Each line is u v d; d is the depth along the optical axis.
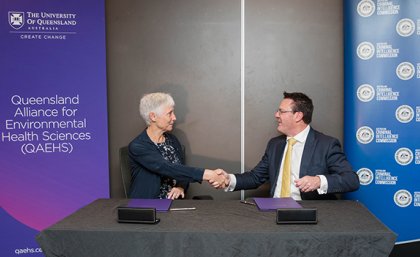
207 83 3.13
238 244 1.56
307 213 1.65
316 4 3.08
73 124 2.96
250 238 1.55
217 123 3.14
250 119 3.14
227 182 2.57
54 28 2.91
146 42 3.10
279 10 3.08
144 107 2.51
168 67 3.12
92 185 3.00
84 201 3.00
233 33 3.10
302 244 1.55
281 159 2.54
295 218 1.66
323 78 3.11
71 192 2.99
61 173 2.97
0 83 2.88
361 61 2.86
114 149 3.14
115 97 3.13
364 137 2.90
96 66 2.96
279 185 2.50
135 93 3.13
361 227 1.62
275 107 3.13
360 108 2.89
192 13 3.09
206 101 3.13
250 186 2.63
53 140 2.95
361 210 1.89
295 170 2.45
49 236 1.61
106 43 3.10
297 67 3.11
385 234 1.54
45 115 2.93
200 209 1.91
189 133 3.15
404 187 2.87
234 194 3.19
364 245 1.55
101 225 1.66
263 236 1.55
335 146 2.39
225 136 3.15
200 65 3.12
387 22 2.81
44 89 2.92
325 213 1.84
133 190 2.50
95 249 1.61
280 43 3.10
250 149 3.15
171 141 2.70
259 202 1.99
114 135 3.14
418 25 2.80
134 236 1.59
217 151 3.16
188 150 3.15
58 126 2.95
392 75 2.84
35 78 2.91
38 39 2.90
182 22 3.09
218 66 3.12
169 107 2.51
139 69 3.12
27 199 2.96
